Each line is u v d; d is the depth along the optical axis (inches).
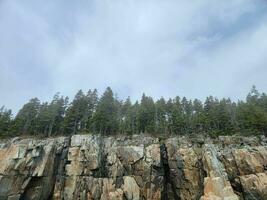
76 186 2361.0
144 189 2426.2
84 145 2596.0
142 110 3491.6
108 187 2364.7
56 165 2529.5
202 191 2411.4
